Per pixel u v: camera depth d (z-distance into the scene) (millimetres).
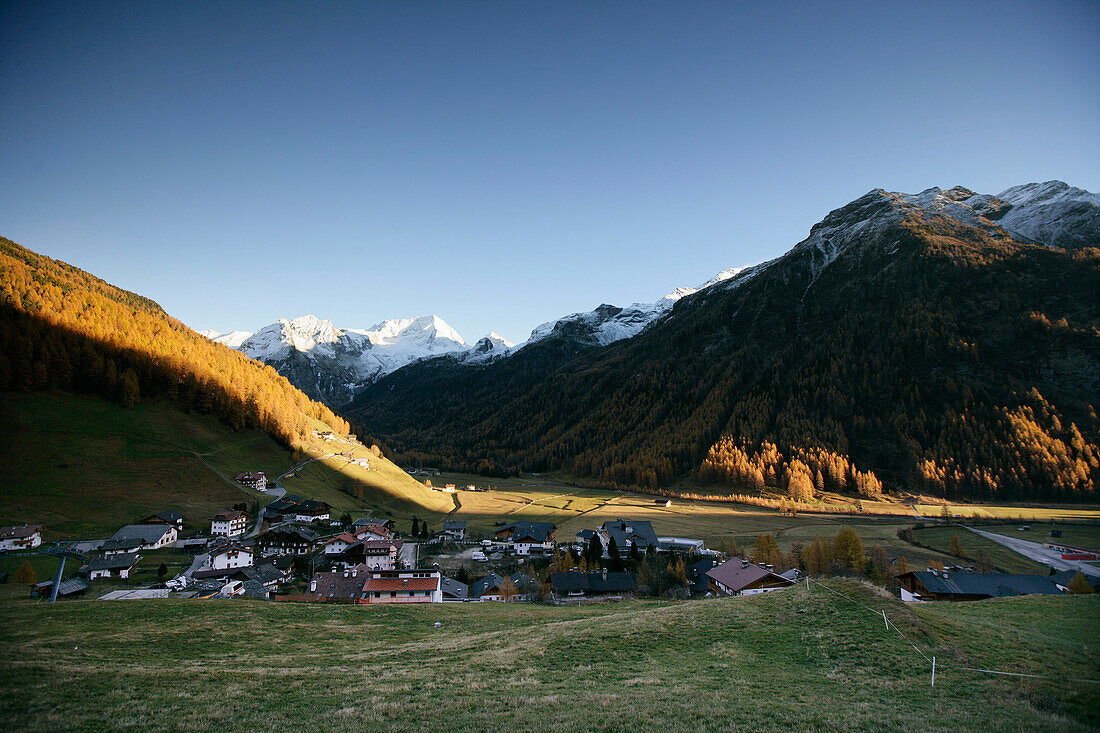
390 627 46281
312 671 30812
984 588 73688
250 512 131875
